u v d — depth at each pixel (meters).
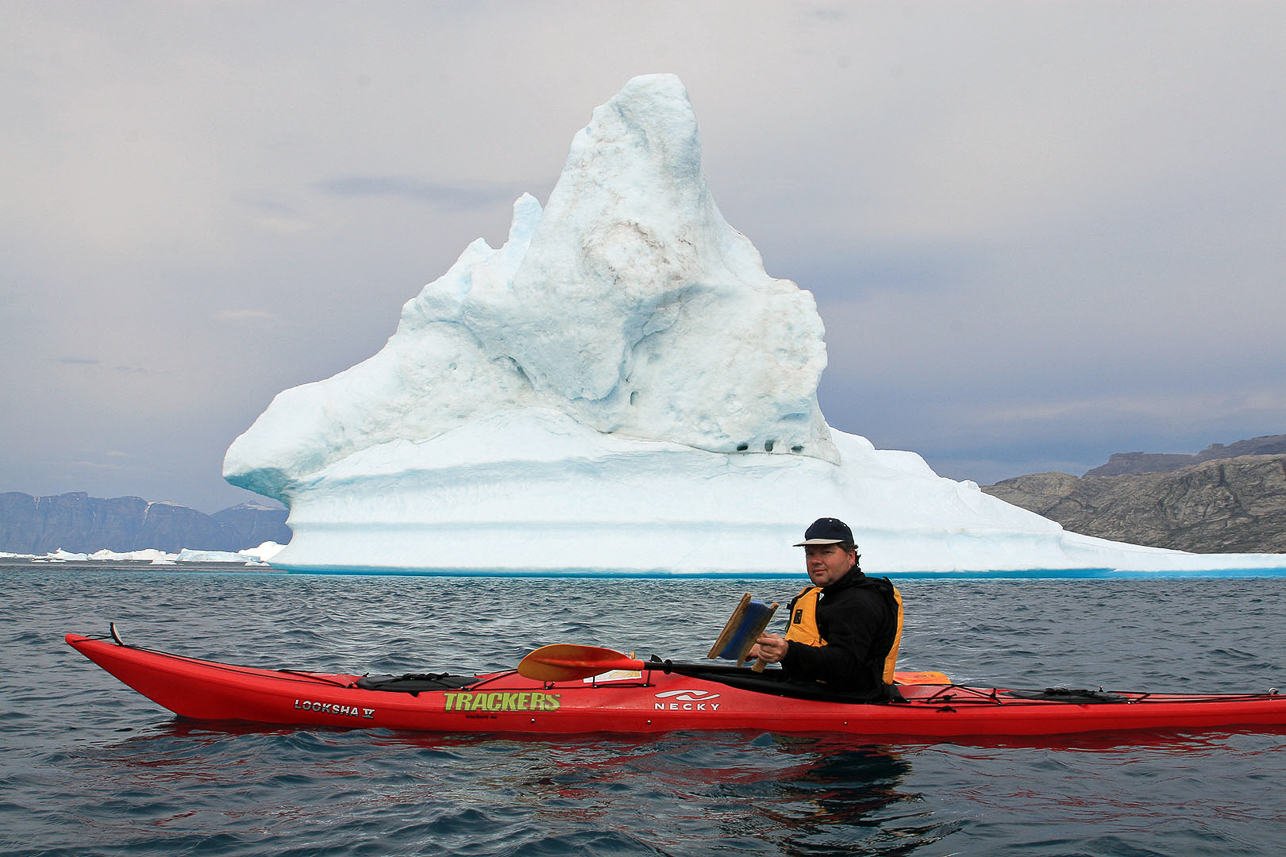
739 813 4.15
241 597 20.38
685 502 31.41
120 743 5.47
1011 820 4.07
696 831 3.92
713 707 5.59
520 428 33.03
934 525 32.12
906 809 4.21
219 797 4.41
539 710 5.59
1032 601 20.19
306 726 5.80
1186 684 8.27
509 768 4.85
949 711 5.52
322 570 32.81
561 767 4.86
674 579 28.33
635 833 3.89
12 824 4.01
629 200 31.80
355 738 5.50
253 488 35.19
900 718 5.50
